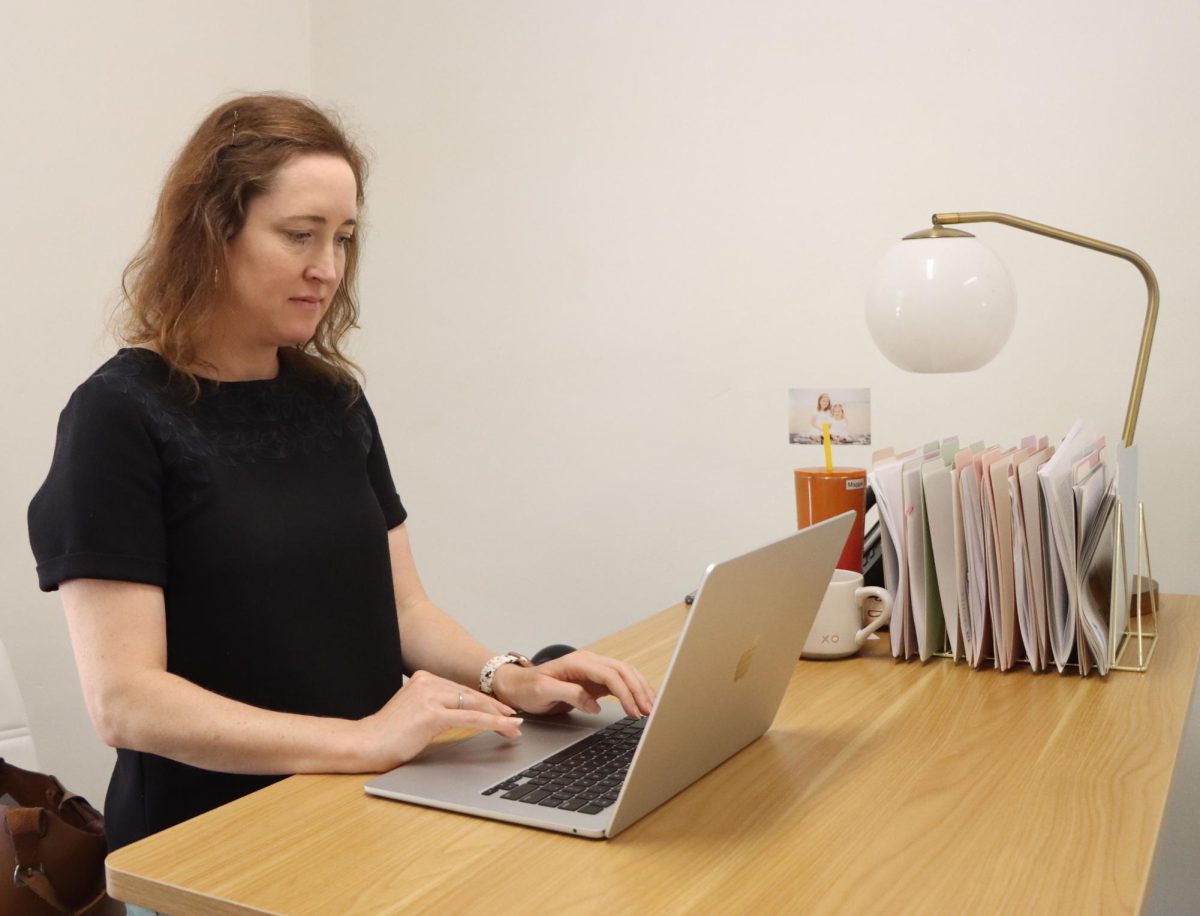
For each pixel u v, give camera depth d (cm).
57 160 246
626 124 254
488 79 270
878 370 232
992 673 145
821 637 152
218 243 129
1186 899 207
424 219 281
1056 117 212
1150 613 172
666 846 93
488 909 82
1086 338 213
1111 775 107
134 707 117
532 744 119
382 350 291
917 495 150
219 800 128
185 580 129
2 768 166
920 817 98
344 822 99
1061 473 142
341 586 139
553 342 268
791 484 244
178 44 267
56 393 247
